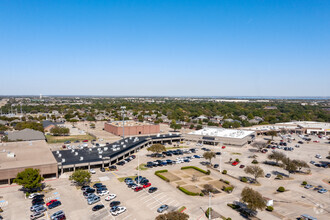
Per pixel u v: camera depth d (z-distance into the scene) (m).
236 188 74.00
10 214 55.03
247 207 59.47
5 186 71.19
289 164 87.06
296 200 66.19
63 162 84.31
